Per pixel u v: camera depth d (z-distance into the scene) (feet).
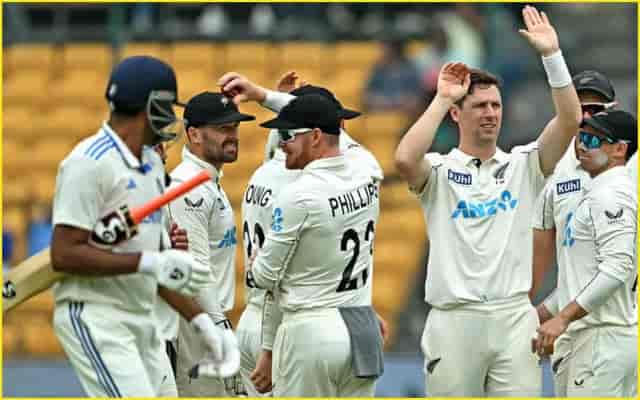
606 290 94.94
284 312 91.71
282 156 103.50
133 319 79.46
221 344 81.97
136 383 77.97
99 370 77.92
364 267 91.50
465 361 94.73
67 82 238.89
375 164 94.27
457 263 94.84
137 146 78.69
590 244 98.17
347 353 89.76
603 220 96.63
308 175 90.17
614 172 97.81
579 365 99.55
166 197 77.77
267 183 103.35
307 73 230.48
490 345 94.22
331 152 90.84
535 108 221.25
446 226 95.20
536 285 104.63
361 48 231.30
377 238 199.62
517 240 95.25
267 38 234.79
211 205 100.78
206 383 103.96
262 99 99.86
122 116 78.13
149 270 76.28
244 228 105.91
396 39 228.22
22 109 235.61
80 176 76.33
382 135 215.72
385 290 192.75
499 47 227.20
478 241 94.53
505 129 214.69
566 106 94.53
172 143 84.89
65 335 78.89
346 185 90.48
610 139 97.25
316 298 90.33
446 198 95.35
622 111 98.63
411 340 186.09
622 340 98.48
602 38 242.58
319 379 90.17
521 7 232.32
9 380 163.12
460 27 217.36
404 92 219.82
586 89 103.24
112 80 78.18
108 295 78.74
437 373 95.61
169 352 100.32
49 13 248.73
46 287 80.12
